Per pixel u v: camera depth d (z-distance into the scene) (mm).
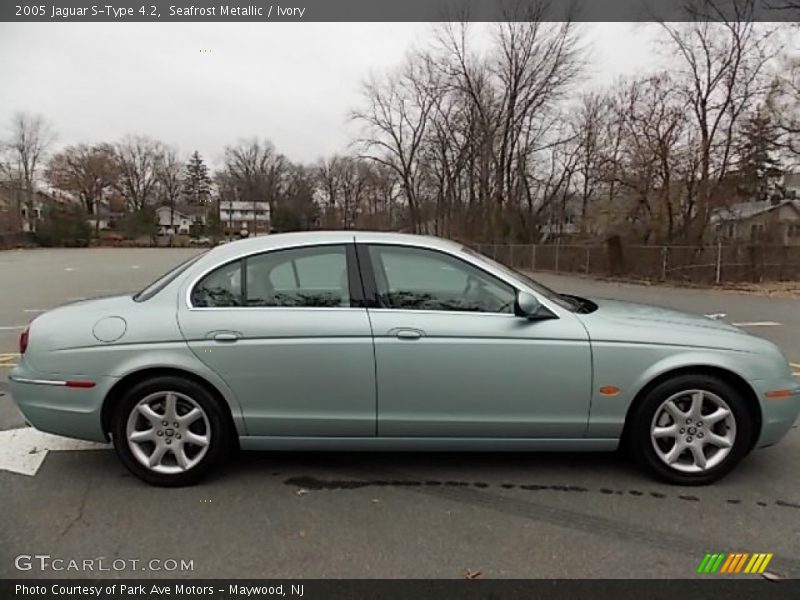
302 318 2961
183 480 2994
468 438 3033
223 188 82938
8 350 6621
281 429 3010
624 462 3320
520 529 2584
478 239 32656
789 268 19172
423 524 2627
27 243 54500
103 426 3012
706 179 20984
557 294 3510
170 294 3068
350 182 70625
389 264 3090
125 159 75500
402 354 2930
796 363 6234
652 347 2961
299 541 2479
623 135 23312
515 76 30562
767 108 19531
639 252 20625
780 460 3361
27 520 2641
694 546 2445
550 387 2955
